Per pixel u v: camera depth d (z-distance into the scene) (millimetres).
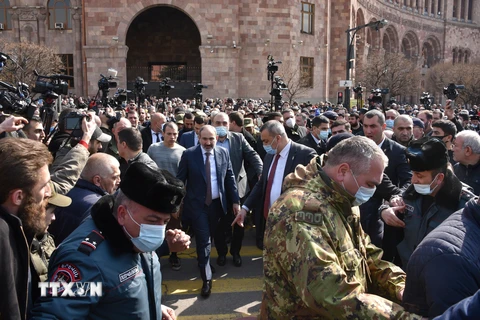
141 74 41719
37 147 2512
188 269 7023
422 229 3836
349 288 2346
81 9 35844
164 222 2492
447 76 53125
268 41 35406
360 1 47125
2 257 2166
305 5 38062
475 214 2236
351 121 10234
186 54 42062
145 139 9516
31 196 2426
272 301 2611
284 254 2484
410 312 2229
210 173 6340
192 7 34000
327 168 2721
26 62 30516
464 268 2074
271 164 6168
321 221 2504
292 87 34969
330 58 42250
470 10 78375
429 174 3605
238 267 7078
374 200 5090
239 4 35031
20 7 35938
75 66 36312
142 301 2529
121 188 2459
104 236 2465
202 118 8664
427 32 68312
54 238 3770
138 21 41438
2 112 5125
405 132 6871
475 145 5012
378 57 46000
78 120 4543
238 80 35312
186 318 5355
